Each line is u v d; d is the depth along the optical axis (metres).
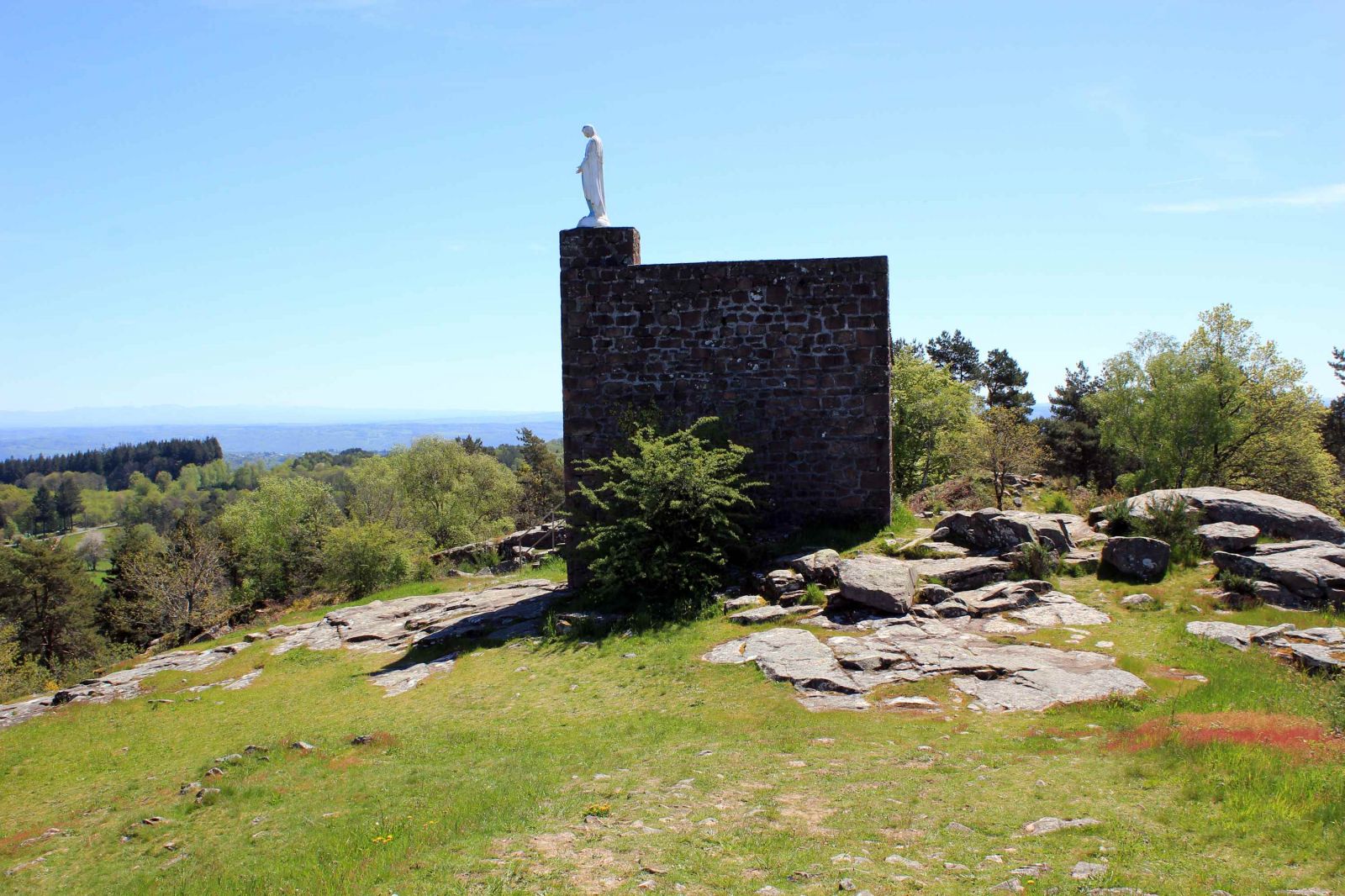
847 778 7.62
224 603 43.41
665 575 14.94
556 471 65.94
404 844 6.88
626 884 5.58
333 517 43.94
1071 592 13.32
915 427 37.62
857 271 16.73
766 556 15.97
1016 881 5.21
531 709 11.35
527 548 25.91
